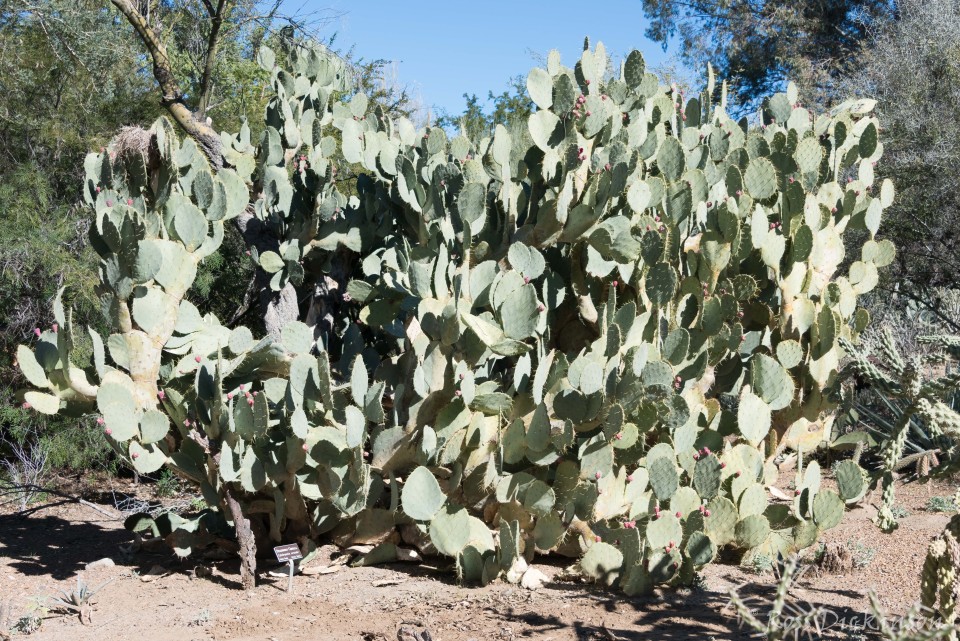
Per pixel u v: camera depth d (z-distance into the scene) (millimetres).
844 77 18062
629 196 4957
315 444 4629
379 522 5133
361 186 6410
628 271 5039
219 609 4406
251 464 4699
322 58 6844
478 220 5047
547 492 4719
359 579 4871
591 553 4625
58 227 8242
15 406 7828
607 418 4559
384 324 5613
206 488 4859
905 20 13281
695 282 5379
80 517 6852
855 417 6969
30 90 9539
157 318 4703
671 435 4984
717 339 5355
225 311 9219
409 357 5242
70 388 4676
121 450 4730
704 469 4719
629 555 4516
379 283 5598
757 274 5824
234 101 11398
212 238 4953
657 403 4613
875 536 5539
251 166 6555
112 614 4387
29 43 9914
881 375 3459
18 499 7199
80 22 10156
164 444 4934
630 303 4770
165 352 5211
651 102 5734
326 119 6859
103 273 4766
